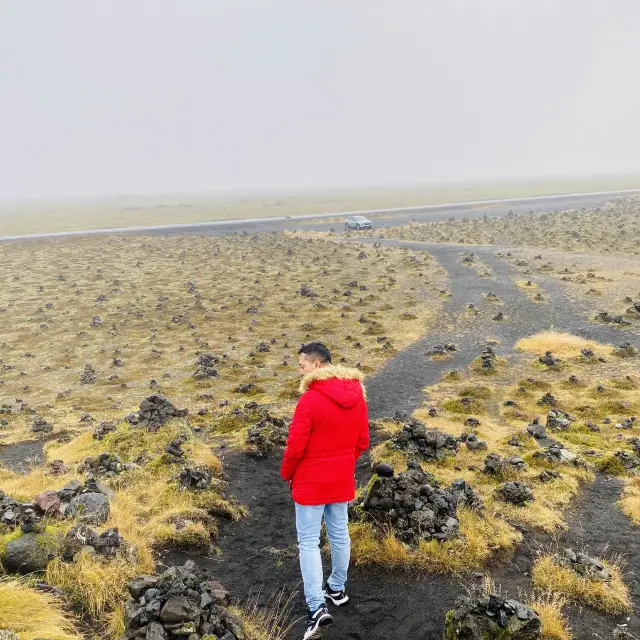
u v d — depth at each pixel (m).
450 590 6.56
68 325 42.53
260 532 8.66
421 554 7.19
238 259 70.31
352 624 5.81
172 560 7.12
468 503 9.01
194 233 98.00
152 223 120.69
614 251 58.88
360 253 66.31
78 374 30.56
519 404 20.73
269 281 56.34
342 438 5.45
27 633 4.53
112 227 112.94
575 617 6.20
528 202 134.25
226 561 7.44
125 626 4.80
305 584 5.39
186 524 7.95
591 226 79.81
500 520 8.75
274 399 23.81
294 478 5.55
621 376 23.56
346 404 5.38
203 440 16.38
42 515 6.86
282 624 5.75
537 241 70.12
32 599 5.03
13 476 13.10
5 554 5.70
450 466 13.06
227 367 30.22
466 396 22.17
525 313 38.03
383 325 37.56
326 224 106.88
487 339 32.34
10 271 66.25
